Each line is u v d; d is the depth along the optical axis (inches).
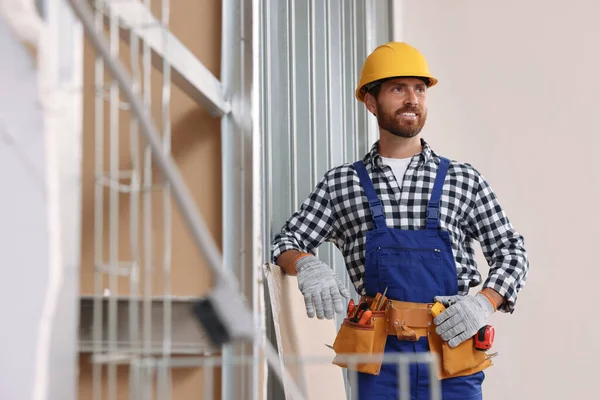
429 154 111.0
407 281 105.1
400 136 111.0
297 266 108.2
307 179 151.5
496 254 111.6
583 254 188.1
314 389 119.4
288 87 147.9
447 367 101.8
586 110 190.5
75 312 51.7
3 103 52.1
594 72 190.7
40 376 51.1
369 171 111.8
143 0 76.3
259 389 84.6
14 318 51.3
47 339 51.3
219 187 90.2
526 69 191.8
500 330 187.5
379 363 102.5
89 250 87.4
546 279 188.2
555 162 190.1
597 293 187.2
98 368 56.4
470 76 192.5
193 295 87.0
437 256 105.7
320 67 158.9
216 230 89.7
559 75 191.3
